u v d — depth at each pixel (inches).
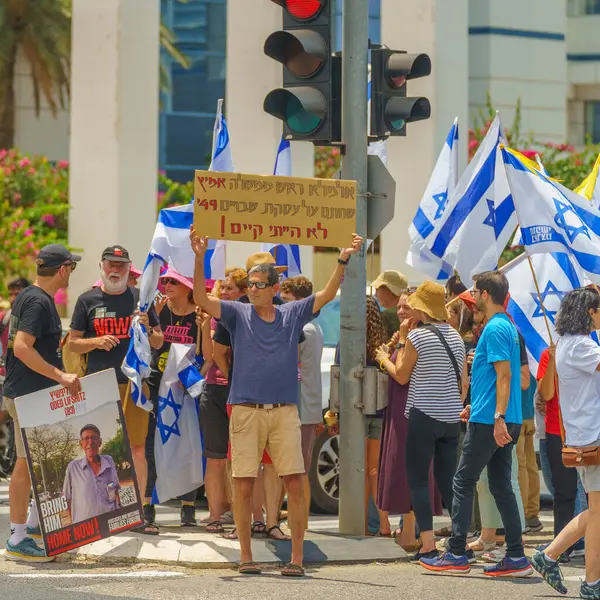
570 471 802.2
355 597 672.4
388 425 828.0
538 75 2353.6
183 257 876.0
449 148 1039.6
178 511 1008.9
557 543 685.3
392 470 823.1
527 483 924.6
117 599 655.1
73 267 789.2
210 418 861.8
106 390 774.5
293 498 744.3
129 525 775.7
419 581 728.3
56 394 762.8
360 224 858.8
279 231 754.8
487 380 745.0
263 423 742.5
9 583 701.3
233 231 746.2
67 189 1990.7
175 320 892.6
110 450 773.9
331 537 840.9
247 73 1664.6
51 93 2709.2
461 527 759.1
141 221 1686.8
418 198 1680.6
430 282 795.4
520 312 908.0
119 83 1665.8
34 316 760.3
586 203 861.2
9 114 2736.2
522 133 2342.5
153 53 1688.0
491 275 753.6
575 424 671.8
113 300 836.6
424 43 1697.8
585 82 2605.8
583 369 669.3
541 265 909.8
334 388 874.8
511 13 2327.8
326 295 758.5
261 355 742.5
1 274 1822.1
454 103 1707.7
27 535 784.9
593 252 831.1
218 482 863.7
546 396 799.7
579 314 681.6
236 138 1672.0
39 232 1903.3
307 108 830.5
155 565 769.6
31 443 755.4
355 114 856.9
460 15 1716.3
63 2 2620.6
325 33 840.3
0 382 1075.3
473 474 753.0
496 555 800.3
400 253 1684.3
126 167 1673.2
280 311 755.4
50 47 2655.0
